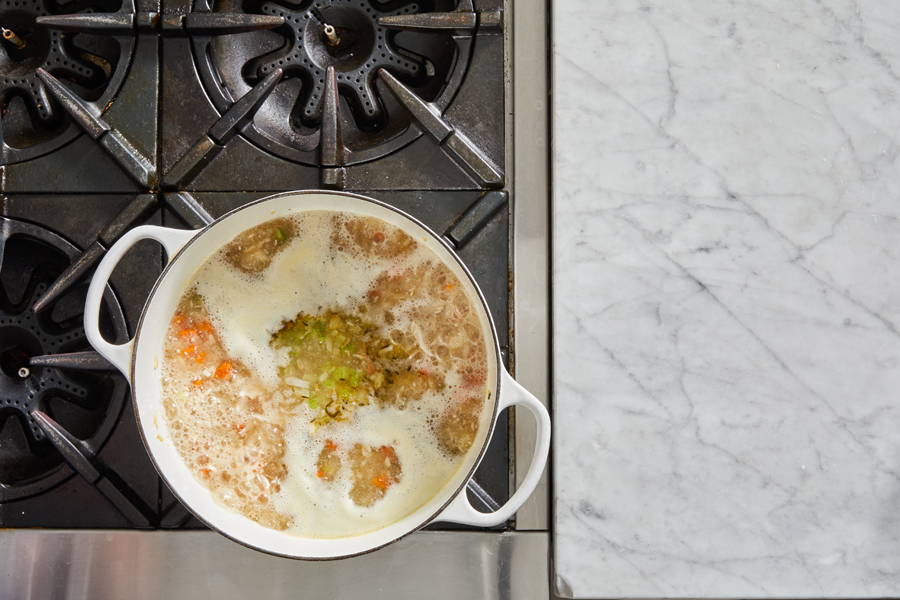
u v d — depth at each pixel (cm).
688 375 77
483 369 71
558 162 77
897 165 78
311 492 71
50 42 80
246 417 71
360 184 77
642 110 78
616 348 77
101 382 78
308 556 67
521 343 77
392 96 80
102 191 77
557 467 76
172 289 70
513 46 79
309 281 72
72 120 78
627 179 78
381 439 71
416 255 72
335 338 72
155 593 75
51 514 75
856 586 76
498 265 77
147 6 77
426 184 77
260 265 72
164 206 77
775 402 77
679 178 78
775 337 78
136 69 77
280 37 80
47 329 78
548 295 78
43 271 80
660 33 78
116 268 76
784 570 76
